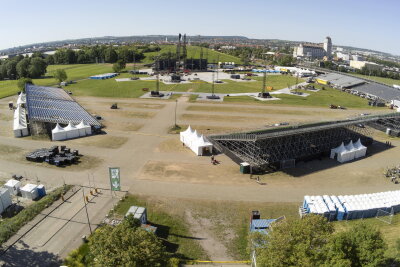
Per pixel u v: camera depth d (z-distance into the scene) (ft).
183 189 202.08
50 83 626.23
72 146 275.80
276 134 235.20
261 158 244.83
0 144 276.62
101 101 465.88
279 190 205.98
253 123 365.20
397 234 158.20
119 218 165.58
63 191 192.34
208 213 175.83
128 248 105.29
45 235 151.64
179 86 601.62
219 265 136.67
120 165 237.25
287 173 233.55
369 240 111.45
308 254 105.40
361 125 354.74
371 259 107.55
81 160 244.83
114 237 109.50
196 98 498.28
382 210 177.78
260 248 117.29
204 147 261.44
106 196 189.88
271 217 174.09
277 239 109.40
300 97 534.37
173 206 181.47
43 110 322.96
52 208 174.70
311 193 204.03
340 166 251.19
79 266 130.31
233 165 242.99
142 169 230.89
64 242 146.72
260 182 216.13
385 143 315.17
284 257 104.27
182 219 169.27
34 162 238.07
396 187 217.36
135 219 140.97
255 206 184.85
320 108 458.50
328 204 176.55
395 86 630.33
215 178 219.61
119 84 612.70
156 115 390.63
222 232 159.43
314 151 270.05
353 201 183.32
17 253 139.13
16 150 262.88
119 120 364.38
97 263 104.88
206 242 151.33
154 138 303.07
